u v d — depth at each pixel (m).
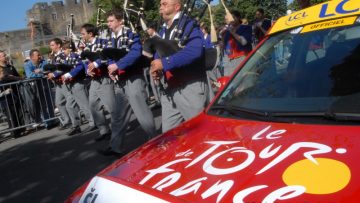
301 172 1.68
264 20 8.91
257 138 2.10
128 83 5.15
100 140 6.96
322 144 1.88
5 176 5.75
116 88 5.54
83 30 6.60
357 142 1.83
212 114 2.68
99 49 6.00
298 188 1.60
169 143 2.33
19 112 9.06
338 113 2.15
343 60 2.50
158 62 3.72
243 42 7.55
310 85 2.48
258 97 2.62
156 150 2.28
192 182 1.79
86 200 2.04
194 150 2.12
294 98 2.44
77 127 7.92
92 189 2.07
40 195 4.78
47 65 8.30
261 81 2.75
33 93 9.18
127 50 5.14
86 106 7.84
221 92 2.89
